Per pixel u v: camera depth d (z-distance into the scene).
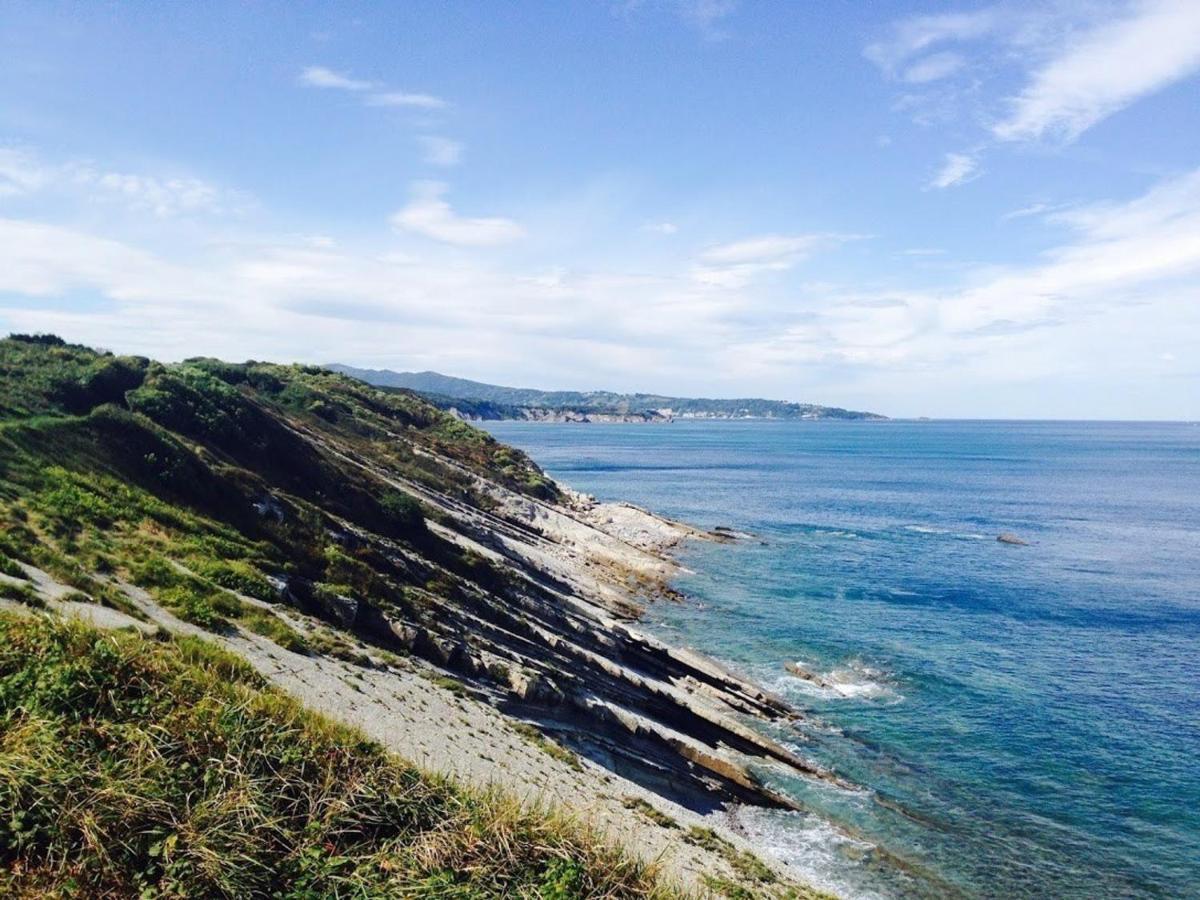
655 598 54.47
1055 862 24.03
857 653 43.19
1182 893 22.73
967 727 33.88
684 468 164.62
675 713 31.36
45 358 36.56
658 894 10.66
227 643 17.47
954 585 60.84
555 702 25.52
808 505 108.50
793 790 27.81
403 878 9.30
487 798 11.74
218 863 8.58
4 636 11.23
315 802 10.13
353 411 77.38
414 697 19.66
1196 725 34.41
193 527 24.92
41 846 8.29
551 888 9.71
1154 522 97.00
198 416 36.47
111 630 13.38
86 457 25.67
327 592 24.39
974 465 190.75
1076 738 32.91
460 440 91.62
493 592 38.81
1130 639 47.19
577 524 72.69
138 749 9.78
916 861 23.69
